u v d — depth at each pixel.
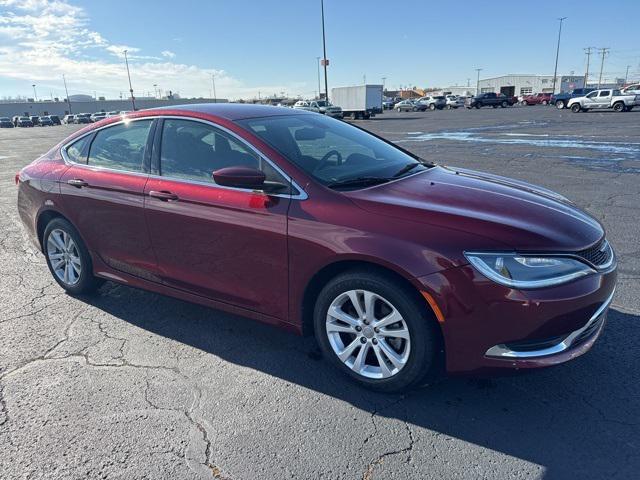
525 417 2.62
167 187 3.43
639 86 37.62
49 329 3.73
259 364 3.21
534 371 2.48
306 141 3.41
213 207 3.18
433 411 2.70
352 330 2.86
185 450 2.45
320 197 2.87
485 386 2.90
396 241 2.56
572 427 2.53
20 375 3.12
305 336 3.10
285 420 2.66
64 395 2.90
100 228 3.88
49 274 4.94
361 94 41.09
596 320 2.63
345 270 2.81
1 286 4.62
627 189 7.93
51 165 4.32
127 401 2.84
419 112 52.25
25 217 4.55
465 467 2.30
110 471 2.33
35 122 69.44
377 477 2.26
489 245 2.45
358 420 2.64
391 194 2.90
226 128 3.30
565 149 13.36
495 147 14.47
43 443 2.52
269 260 3.00
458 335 2.50
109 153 3.93
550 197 3.18
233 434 2.56
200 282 3.40
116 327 3.75
